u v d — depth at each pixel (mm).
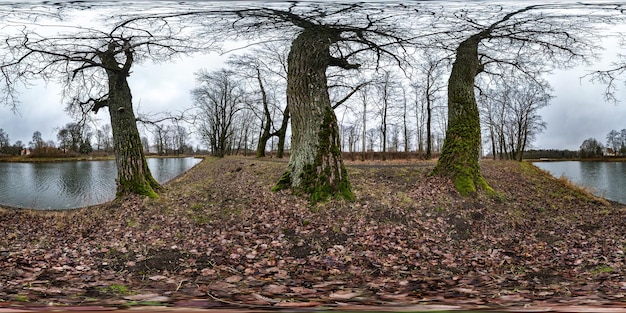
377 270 5137
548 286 4086
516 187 11938
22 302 2811
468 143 11047
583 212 9844
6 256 5602
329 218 7715
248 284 4082
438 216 8242
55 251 6062
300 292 3578
